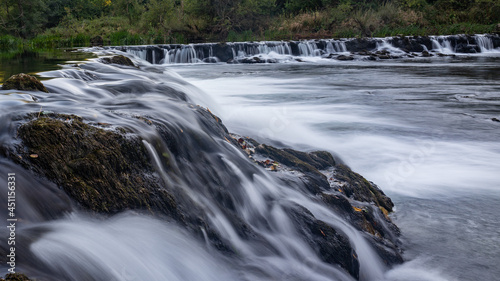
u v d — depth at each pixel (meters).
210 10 37.53
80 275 2.78
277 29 38.53
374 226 5.24
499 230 5.38
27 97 5.16
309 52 31.70
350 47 32.97
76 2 50.34
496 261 4.73
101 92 6.80
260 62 28.78
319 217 4.77
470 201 6.18
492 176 7.07
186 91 9.59
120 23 40.47
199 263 3.49
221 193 4.43
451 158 7.94
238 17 38.47
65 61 11.31
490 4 42.25
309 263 4.15
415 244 5.13
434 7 43.97
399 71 22.80
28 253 2.71
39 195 3.19
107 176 3.56
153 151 4.09
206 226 3.87
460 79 19.06
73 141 3.59
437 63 27.30
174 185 4.05
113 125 4.04
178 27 36.06
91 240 3.05
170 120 4.97
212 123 5.78
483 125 10.27
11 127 3.61
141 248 3.23
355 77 20.19
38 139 3.46
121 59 12.17
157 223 3.56
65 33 37.78
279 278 3.79
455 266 4.67
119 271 2.98
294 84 17.73
